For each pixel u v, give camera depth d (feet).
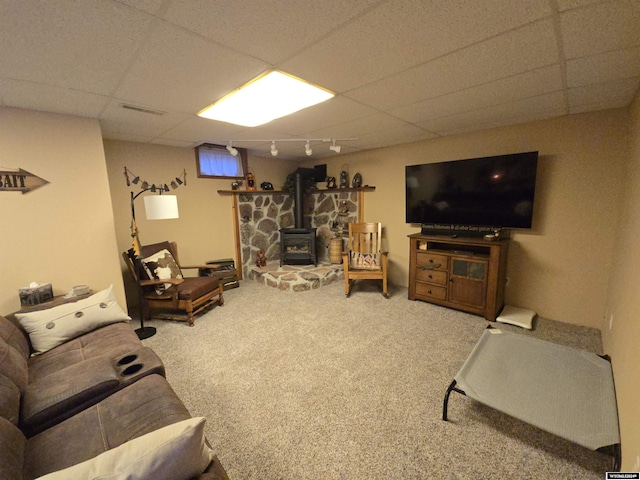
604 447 4.47
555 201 9.24
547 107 7.88
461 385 5.38
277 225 17.33
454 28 4.12
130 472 2.41
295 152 15.10
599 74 5.74
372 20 3.91
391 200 13.79
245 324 9.93
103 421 4.00
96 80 5.65
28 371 5.29
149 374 5.10
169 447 2.58
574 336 8.51
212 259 14.48
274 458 4.79
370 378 6.82
